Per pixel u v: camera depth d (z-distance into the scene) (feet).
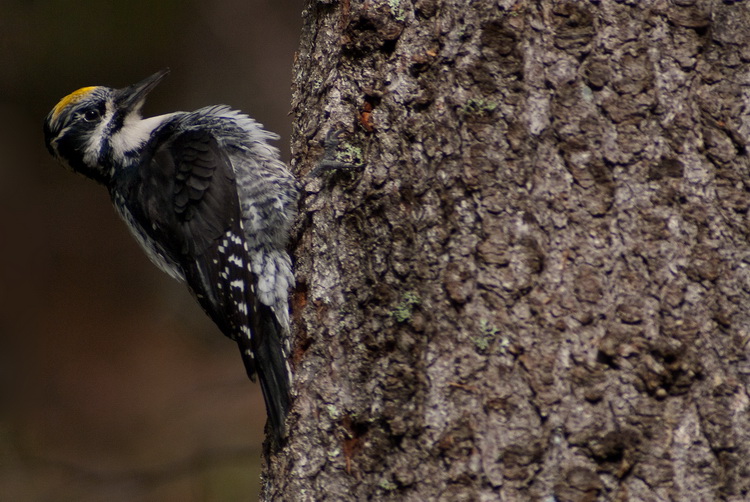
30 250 27.96
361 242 18.38
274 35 30.04
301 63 18.53
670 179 18.28
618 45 18.29
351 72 18.40
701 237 18.26
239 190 18.65
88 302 26.81
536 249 18.29
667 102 18.28
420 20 18.37
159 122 18.80
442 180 18.33
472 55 18.33
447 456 18.29
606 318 18.26
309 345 18.43
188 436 20.35
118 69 30.60
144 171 18.75
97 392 22.94
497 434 18.26
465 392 18.29
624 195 18.28
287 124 29.48
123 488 19.65
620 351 18.25
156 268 28.04
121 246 28.96
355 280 18.38
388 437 18.33
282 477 18.40
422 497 18.29
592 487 18.24
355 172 18.39
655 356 18.25
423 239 18.33
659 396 18.25
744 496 18.24
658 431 18.24
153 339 25.63
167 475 19.66
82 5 30.07
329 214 18.42
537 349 18.26
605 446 18.25
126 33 30.35
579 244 18.28
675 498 18.24
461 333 18.29
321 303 18.42
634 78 18.29
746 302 18.26
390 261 18.35
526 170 18.29
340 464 18.35
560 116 18.29
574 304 18.26
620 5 18.29
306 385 18.40
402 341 18.33
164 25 30.42
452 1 18.34
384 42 18.38
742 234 18.26
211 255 18.65
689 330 18.25
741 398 18.25
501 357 18.28
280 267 18.52
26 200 28.96
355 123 18.40
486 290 18.29
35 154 30.12
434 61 18.35
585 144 18.29
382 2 18.38
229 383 22.48
